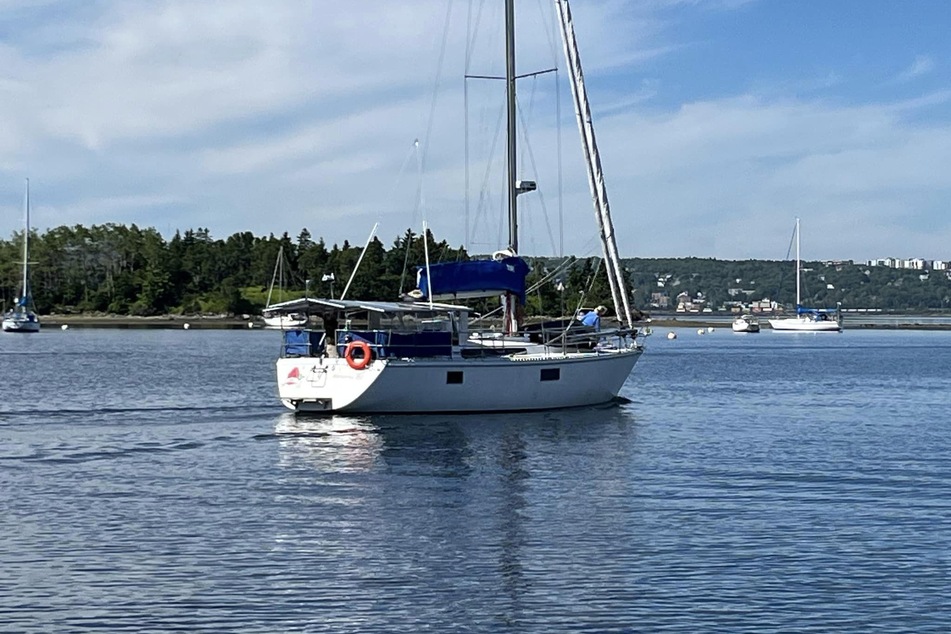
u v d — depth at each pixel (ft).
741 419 125.18
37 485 79.66
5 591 54.13
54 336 425.28
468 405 113.91
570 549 62.18
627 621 50.67
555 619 50.90
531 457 93.09
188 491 77.77
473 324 129.39
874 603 53.11
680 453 96.53
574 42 132.16
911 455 96.68
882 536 65.41
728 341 430.61
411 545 62.80
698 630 49.65
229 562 59.21
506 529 66.59
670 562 59.62
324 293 592.60
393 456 92.63
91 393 153.99
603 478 83.76
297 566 58.59
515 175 122.21
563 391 119.44
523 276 117.08
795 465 90.48
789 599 53.62
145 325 576.61
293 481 81.61
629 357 125.90
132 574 57.00
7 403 137.90
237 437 103.50
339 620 50.62
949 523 68.80
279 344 351.67
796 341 432.25
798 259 581.12
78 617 50.78
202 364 229.86
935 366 243.19
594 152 132.16
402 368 110.11
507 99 122.83
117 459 91.25
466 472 85.61
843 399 154.71
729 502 74.95
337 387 110.93
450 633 49.21
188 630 49.34
